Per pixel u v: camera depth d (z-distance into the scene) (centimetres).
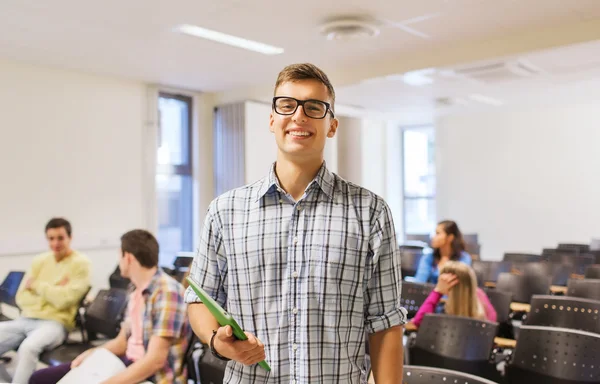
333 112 131
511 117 922
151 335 256
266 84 708
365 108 869
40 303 395
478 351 261
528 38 507
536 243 903
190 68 624
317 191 128
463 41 536
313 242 125
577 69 593
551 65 572
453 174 983
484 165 952
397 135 1101
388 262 129
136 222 682
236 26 475
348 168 1032
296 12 441
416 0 419
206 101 767
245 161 724
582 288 395
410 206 1108
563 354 234
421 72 589
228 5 423
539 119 897
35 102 596
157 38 506
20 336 390
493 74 607
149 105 695
